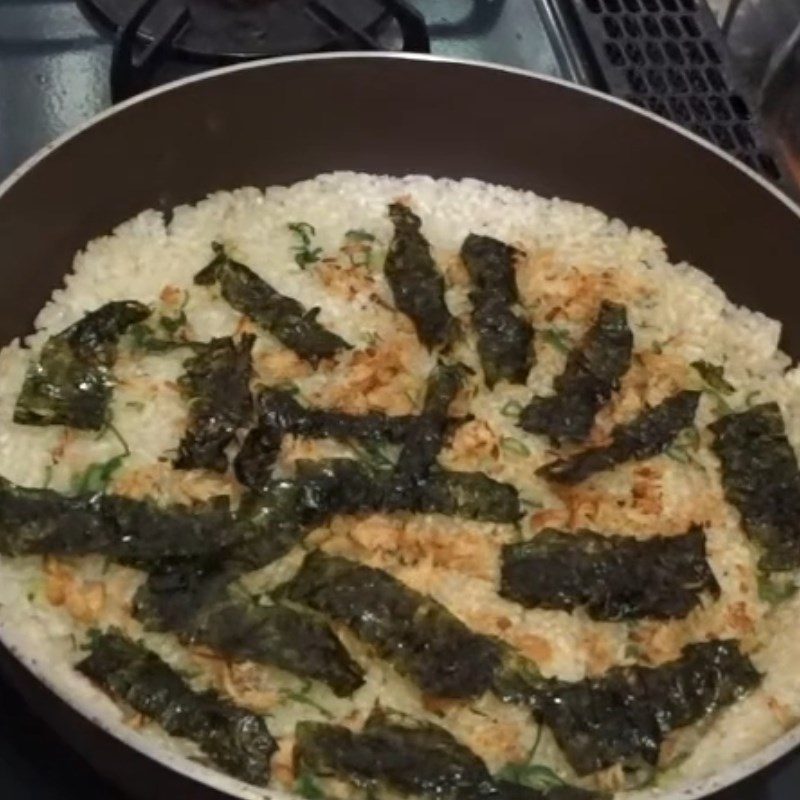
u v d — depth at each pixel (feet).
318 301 1.90
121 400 1.77
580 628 1.67
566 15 2.11
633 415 1.84
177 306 1.86
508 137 1.97
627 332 1.87
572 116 1.93
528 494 1.77
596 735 1.57
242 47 1.94
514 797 1.51
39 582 1.63
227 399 1.75
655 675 1.62
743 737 1.61
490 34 2.08
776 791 1.58
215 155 1.91
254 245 1.93
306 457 1.73
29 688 1.44
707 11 2.14
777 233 1.87
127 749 1.37
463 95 1.92
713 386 1.89
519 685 1.60
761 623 1.72
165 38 1.88
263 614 1.61
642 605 1.68
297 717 1.58
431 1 2.10
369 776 1.52
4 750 1.54
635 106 1.93
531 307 1.93
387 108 1.93
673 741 1.61
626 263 1.98
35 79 1.94
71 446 1.74
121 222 1.90
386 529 1.69
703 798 1.40
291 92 1.88
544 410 1.82
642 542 1.72
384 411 1.79
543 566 1.68
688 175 1.92
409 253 1.92
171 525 1.65
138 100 1.78
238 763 1.52
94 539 1.63
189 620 1.60
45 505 1.64
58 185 1.78
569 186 2.01
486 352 1.86
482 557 1.70
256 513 1.67
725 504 1.80
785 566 1.75
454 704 1.59
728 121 2.05
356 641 1.63
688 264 1.99
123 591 1.63
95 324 1.79
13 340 1.81
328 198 1.98
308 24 1.97
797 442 1.86
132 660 1.57
